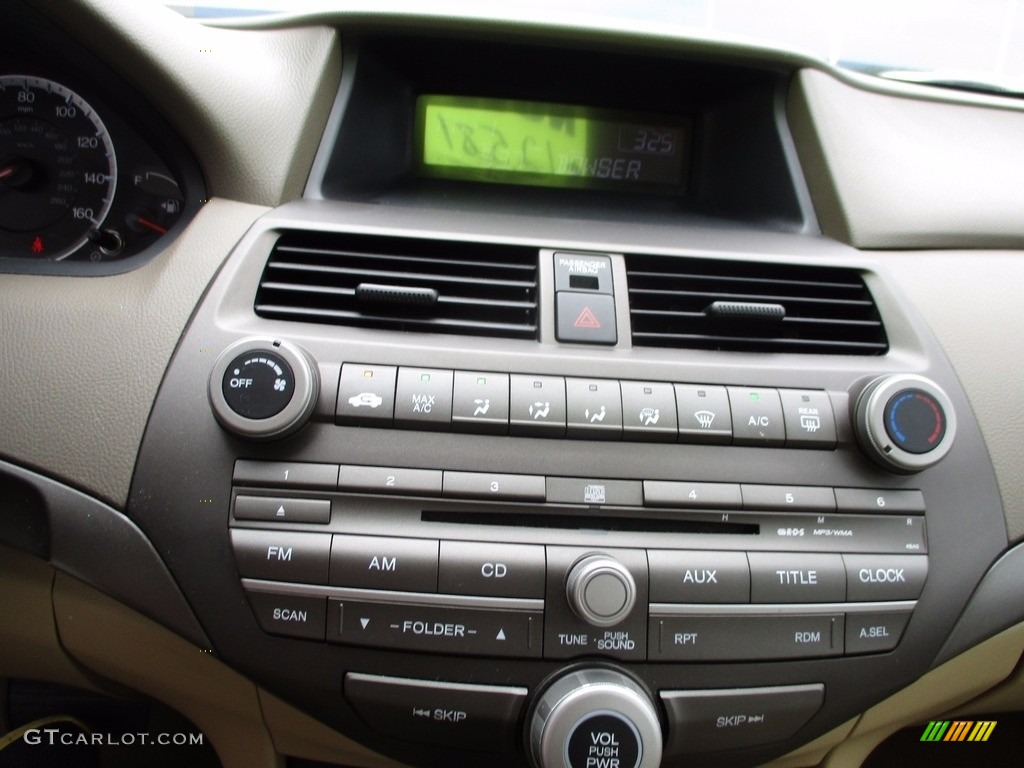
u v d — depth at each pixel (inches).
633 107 35.6
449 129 35.0
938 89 34.7
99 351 23.2
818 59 32.6
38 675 27.3
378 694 21.4
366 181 34.0
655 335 25.4
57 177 28.7
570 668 21.2
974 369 26.3
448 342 24.0
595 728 19.6
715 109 35.7
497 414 22.5
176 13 28.9
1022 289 28.4
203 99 26.8
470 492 21.9
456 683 21.3
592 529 22.2
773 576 22.1
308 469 21.7
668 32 31.6
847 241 30.2
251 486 21.6
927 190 30.6
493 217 29.8
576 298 25.2
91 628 23.8
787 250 28.8
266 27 31.2
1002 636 24.8
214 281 24.6
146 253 26.2
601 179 35.7
